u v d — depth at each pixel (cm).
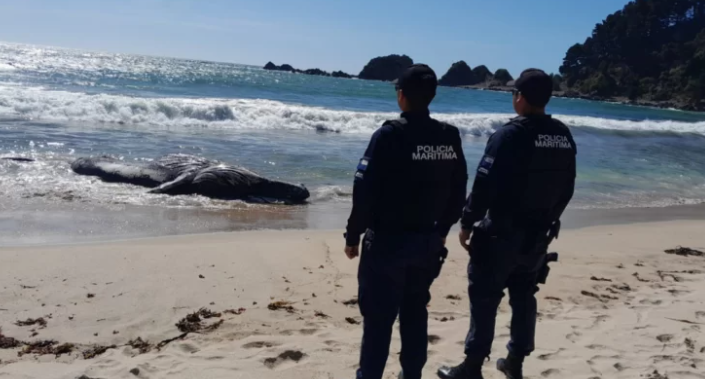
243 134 1633
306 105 2841
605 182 1394
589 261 690
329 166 1288
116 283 517
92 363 365
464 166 318
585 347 421
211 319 454
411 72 300
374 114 2073
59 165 1086
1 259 559
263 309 479
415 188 294
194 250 628
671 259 724
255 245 666
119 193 955
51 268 544
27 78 3044
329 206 990
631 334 451
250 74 7381
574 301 540
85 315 449
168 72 5428
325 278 564
